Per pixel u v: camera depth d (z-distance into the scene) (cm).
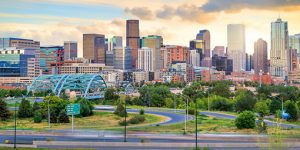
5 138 17475
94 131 19462
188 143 15612
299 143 15962
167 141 16575
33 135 18338
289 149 14238
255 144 15562
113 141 16425
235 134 18512
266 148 13638
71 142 15950
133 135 18200
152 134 18500
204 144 15500
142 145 15700
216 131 19462
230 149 15062
